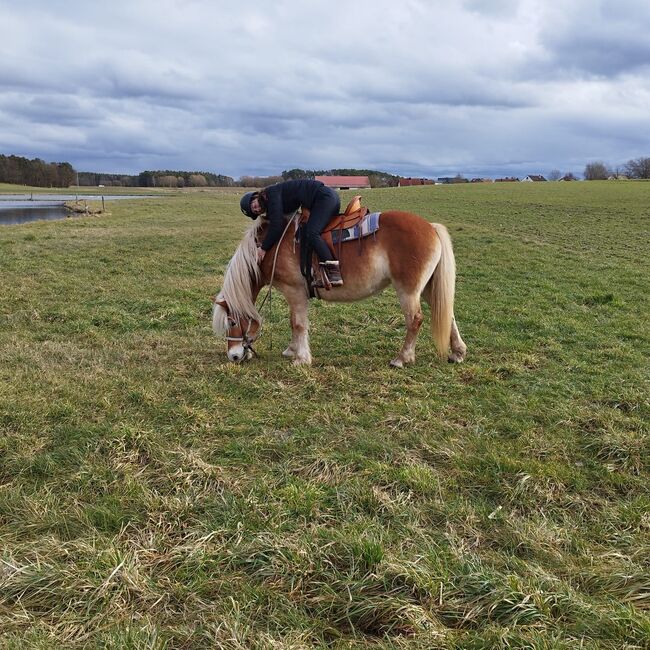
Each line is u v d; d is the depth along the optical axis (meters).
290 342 6.14
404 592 2.24
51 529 2.68
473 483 3.19
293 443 3.63
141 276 10.09
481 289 9.42
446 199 38.09
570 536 2.69
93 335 6.17
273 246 5.02
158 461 3.33
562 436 3.79
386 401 4.43
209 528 2.67
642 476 3.31
